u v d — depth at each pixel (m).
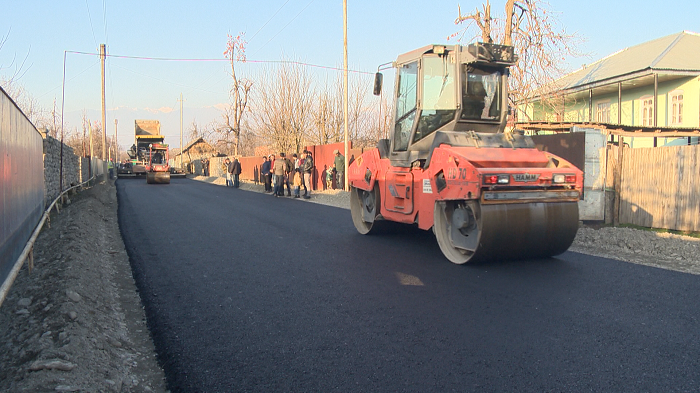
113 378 3.44
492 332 4.34
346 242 9.05
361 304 5.22
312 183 24.88
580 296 5.36
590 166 10.32
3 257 4.47
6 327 4.52
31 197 7.24
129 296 5.71
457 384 3.38
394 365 3.70
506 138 7.64
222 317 4.89
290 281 6.23
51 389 3.06
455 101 7.99
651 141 20.53
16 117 5.78
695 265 6.71
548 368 3.60
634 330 4.32
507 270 6.63
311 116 28.64
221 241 9.24
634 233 8.75
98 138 75.31
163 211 14.67
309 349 4.05
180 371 3.67
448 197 7.07
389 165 9.07
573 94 23.91
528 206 6.67
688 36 21.41
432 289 5.75
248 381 3.49
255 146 43.84
